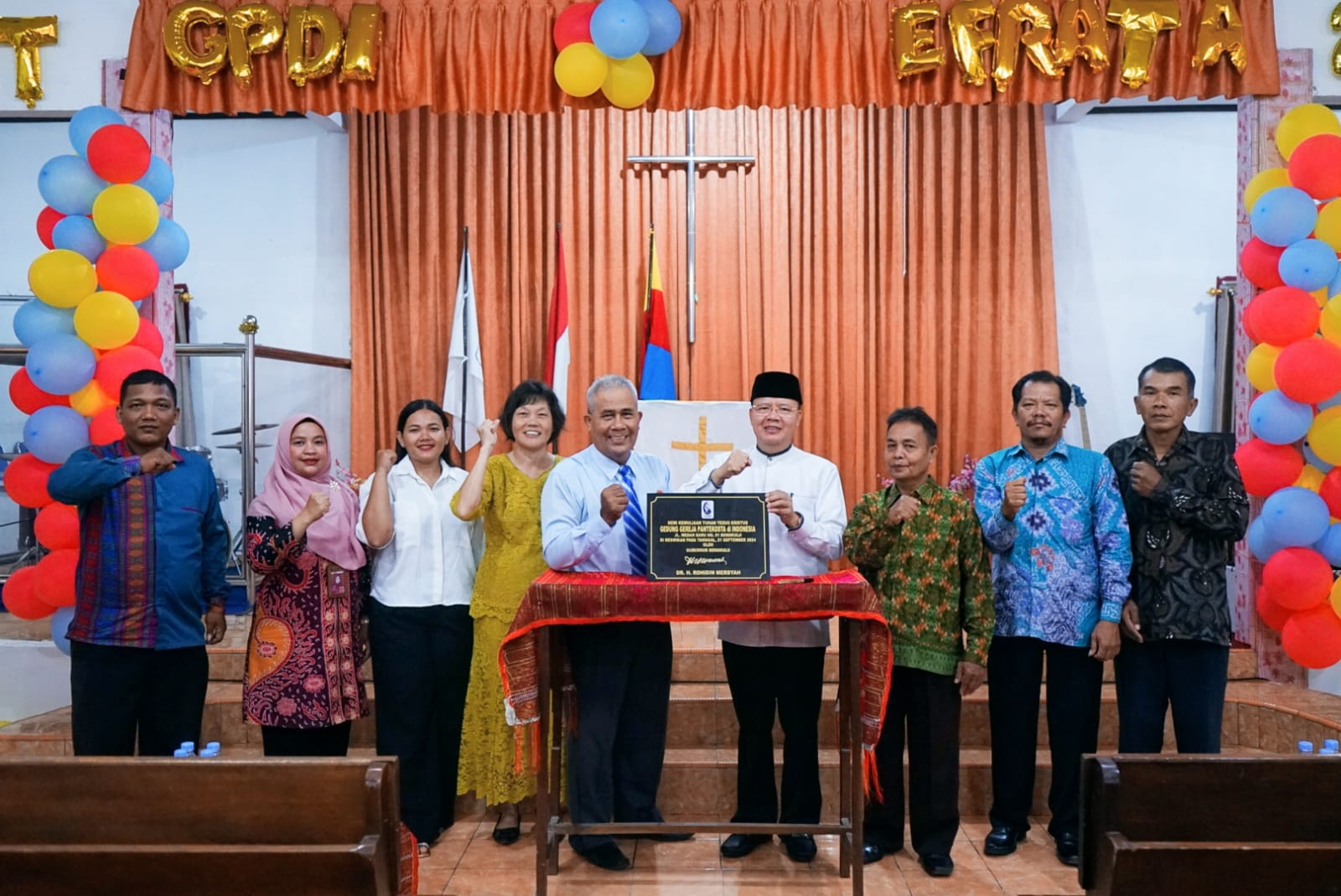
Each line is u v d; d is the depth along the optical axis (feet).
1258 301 11.00
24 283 20.26
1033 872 10.15
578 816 10.14
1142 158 19.43
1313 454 11.73
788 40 12.38
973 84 12.10
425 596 10.68
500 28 12.37
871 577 10.37
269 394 20.34
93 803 6.56
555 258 19.22
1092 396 19.61
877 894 9.65
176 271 20.27
